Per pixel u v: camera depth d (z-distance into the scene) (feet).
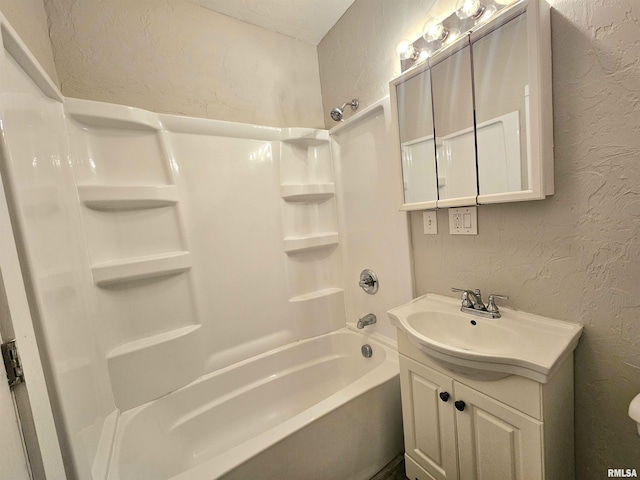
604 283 2.70
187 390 4.50
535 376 2.40
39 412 1.89
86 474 2.50
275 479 3.18
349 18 5.19
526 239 3.22
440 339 3.69
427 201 3.97
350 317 6.09
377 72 4.80
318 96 6.15
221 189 4.91
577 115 2.70
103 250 3.92
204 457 4.33
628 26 2.35
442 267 4.21
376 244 5.22
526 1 2.67
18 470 1.65
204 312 4.79
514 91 2.95
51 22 3.82
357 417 3.86
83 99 3.74
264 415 5.11
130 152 4.12
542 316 3.18
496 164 3.19
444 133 3.70
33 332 1.98
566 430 2.82
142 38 4.42
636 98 2.37
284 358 5.50
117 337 4.02
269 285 5.46
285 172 5.57
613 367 2.72
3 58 2.07
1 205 1.81
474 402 2.94
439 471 3.43
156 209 4.33
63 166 3.34
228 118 5.16
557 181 2.90
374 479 4.02
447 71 3.57
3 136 1.90
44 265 2.38
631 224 2.50
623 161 2.48
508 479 2.73
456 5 3.55
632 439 2.68
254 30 5.41
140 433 3.84
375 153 4.99
